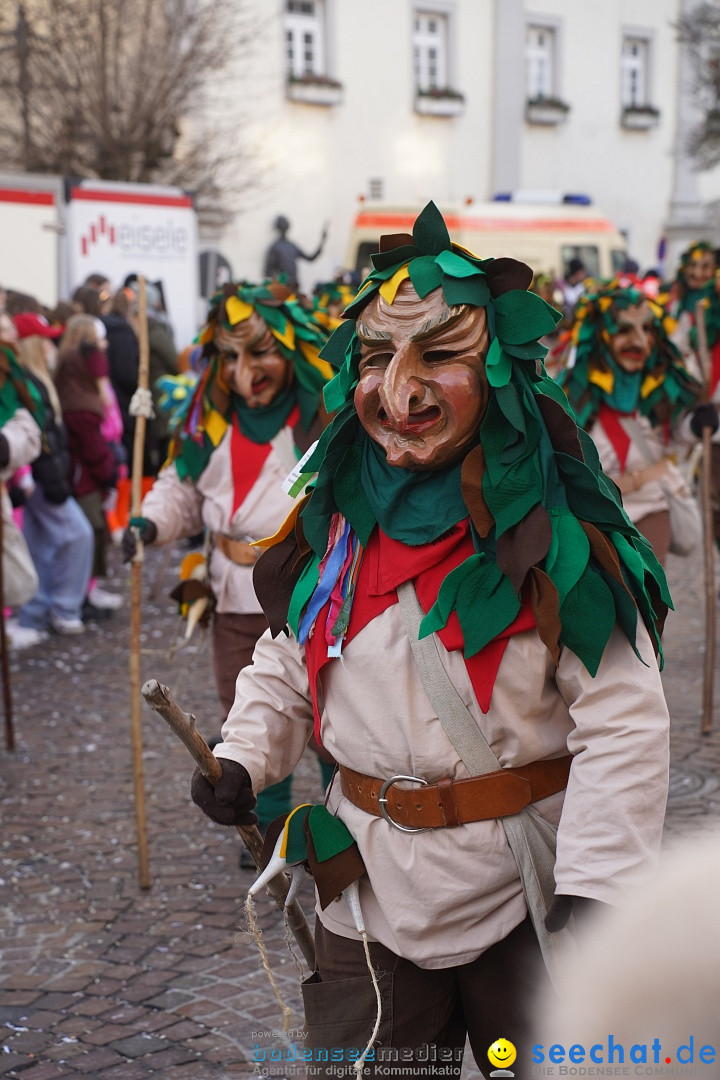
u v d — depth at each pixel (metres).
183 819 4.62
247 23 18.77
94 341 8.02
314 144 20.06
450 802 1.84
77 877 4.12
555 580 1.81
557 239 15.18
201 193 17.94
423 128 21.33
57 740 5.62
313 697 1.96
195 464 4.01
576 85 23.36
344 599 1.92
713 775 4.82
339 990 1.96
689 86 24.14
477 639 1.82
